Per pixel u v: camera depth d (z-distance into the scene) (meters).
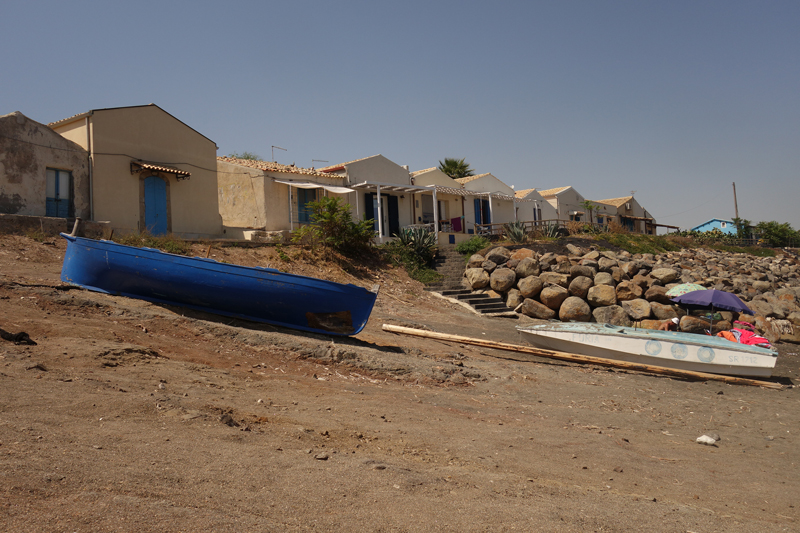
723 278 24.00
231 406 6.25
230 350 9.40
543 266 21.62
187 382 7.02
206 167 22.48
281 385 7.93
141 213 19.88
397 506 3.93
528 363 12.80
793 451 7.34
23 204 16.73
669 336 13.43
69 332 8.12
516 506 4.21
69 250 11.25
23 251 14.02
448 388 9.53
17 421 4.44
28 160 16.88
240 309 10.98
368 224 22.95
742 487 5.70
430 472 4.91
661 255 27.31
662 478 5.77
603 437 7.25
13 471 3.45
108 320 9.32
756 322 19.75
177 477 3.87
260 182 23.58
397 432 6.25
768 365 12.42
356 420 6.57
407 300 19.88
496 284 21.62
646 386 11.34
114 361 7.23
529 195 39.34
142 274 10.66
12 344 7.03
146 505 3.32
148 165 19.67
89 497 3.30
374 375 9.59
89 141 18.58
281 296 10.84
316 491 4.03
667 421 8.65
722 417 9.15
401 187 28.14
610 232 31.67
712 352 12.73
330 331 11.34
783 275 30.17
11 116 16.50
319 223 22.11
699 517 4.53
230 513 3.41
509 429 7.15
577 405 9.27
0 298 9.06
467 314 19.44
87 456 3.97
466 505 4.11
